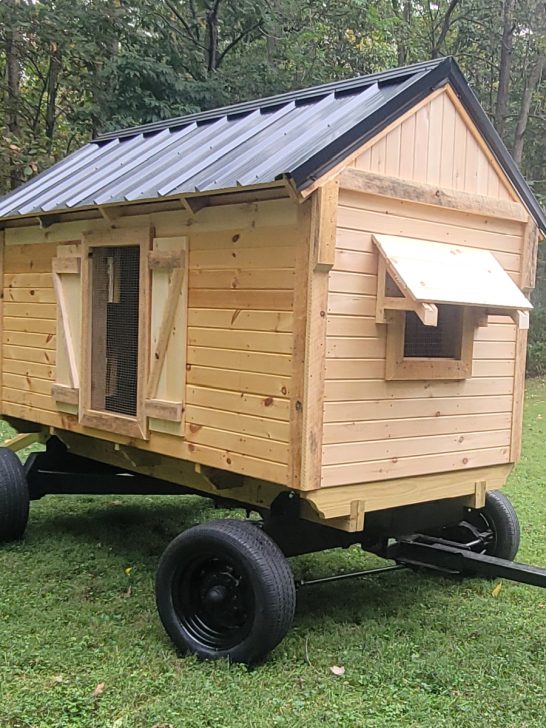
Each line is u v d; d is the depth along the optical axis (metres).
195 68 15.23
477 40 18.33
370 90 4.27
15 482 5.46
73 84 14.02
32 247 5.62
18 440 6.12
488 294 3.87
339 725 3.08
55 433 5.67
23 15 13.25
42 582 4.75
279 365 3.70
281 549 4.03
